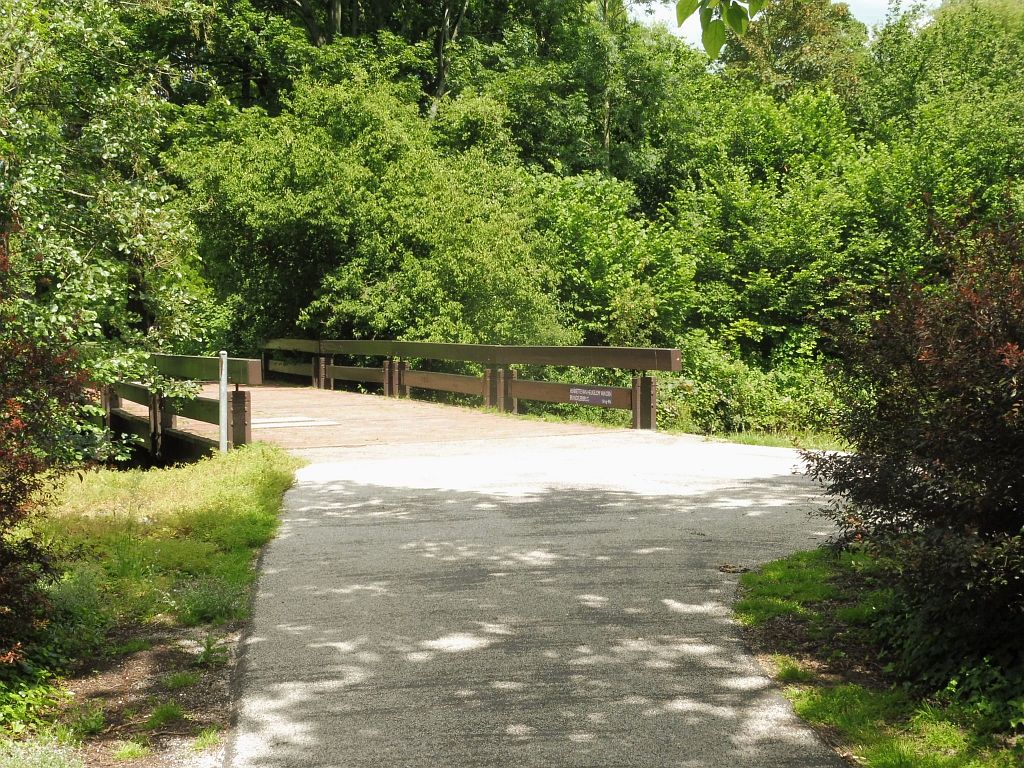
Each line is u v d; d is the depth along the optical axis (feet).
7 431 15.08
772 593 18.21
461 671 14.78
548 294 77.66
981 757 11.70
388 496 28.04
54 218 39.19
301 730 12.84
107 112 43.21
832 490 16.15
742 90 128.98
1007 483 13.70
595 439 39.65
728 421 54.44
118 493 27.50
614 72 111.04
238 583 19.58
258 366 34.06
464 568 20.36
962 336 14.51
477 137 92.43
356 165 73.92
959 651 14.03
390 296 71.36
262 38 97.25
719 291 95.09
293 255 77.87
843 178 104.73
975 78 123.54
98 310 39.29
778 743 12.30
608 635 16.26
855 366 16.43
